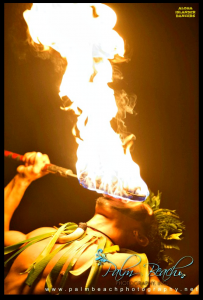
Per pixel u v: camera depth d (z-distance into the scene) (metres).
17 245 1.88
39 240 1.88
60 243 1.84
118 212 1.96
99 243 1.82
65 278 1.69
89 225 1.95
